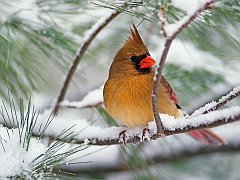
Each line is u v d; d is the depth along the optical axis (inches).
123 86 248.1
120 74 249.4
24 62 228.7
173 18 185.3
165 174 320.2
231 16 175.8
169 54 290.7
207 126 196.1
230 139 334.6
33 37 223.0
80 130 229.9
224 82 286.0
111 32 296.2
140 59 247.3
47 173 162.4
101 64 292.5
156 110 195.3
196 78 284.2
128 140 235.5
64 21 247.3
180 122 201.9
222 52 267.7
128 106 248.4
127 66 248.4
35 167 158.7
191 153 327.0
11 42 211.9
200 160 339.6
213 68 288.4
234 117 191.0
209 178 337.4
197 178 334.3
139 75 247.0
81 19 258.5
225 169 342.0
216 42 274.1
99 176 309.3
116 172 315.0
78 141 229.0
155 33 293.9
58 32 231.3
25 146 162.6
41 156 163.3
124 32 294.0
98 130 233.6
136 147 262.7
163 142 313.1
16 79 227.9
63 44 239.6
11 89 228.8
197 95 285.3
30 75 233.1
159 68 182.4
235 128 341.4
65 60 255.0
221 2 163.9
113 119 272.8
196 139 319.9
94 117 273.4
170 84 284.8
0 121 220.4
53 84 265.4
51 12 221.9
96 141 231.1
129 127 253.4
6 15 214.8
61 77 278.2
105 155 314.0
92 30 243.4
